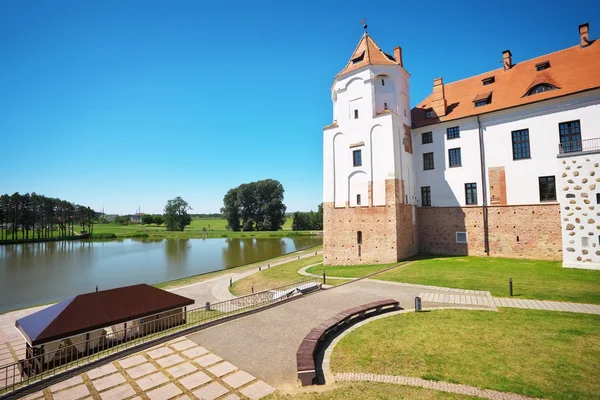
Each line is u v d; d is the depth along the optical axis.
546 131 24.17
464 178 28.36
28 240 80.94
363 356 9.55
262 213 99.88
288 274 29.11
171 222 113.06
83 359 11.17
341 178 31.05
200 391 8.11
